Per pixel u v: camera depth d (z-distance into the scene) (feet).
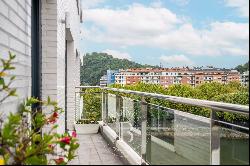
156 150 11.92
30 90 13.92
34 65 15.51
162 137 11.20
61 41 19.21
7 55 10.37
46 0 16.21
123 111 19.13
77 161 9.39
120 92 20.56
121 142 18.65
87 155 16.19
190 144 8.80
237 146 6.98
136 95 16.10
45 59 16.14
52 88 16.08
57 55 16.29
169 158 10.26
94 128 26.76
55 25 16.26
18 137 8.52
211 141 7.97
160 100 12.85
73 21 31.24
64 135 9.11
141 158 13.78
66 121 29.58
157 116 12.01
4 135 7.80
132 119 16.74
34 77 15.42
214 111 8.04
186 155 9.02
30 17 14.10
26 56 13.15
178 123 9.70
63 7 20.47
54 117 10.23
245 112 6.94
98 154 16.43
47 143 8.48
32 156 8.16
